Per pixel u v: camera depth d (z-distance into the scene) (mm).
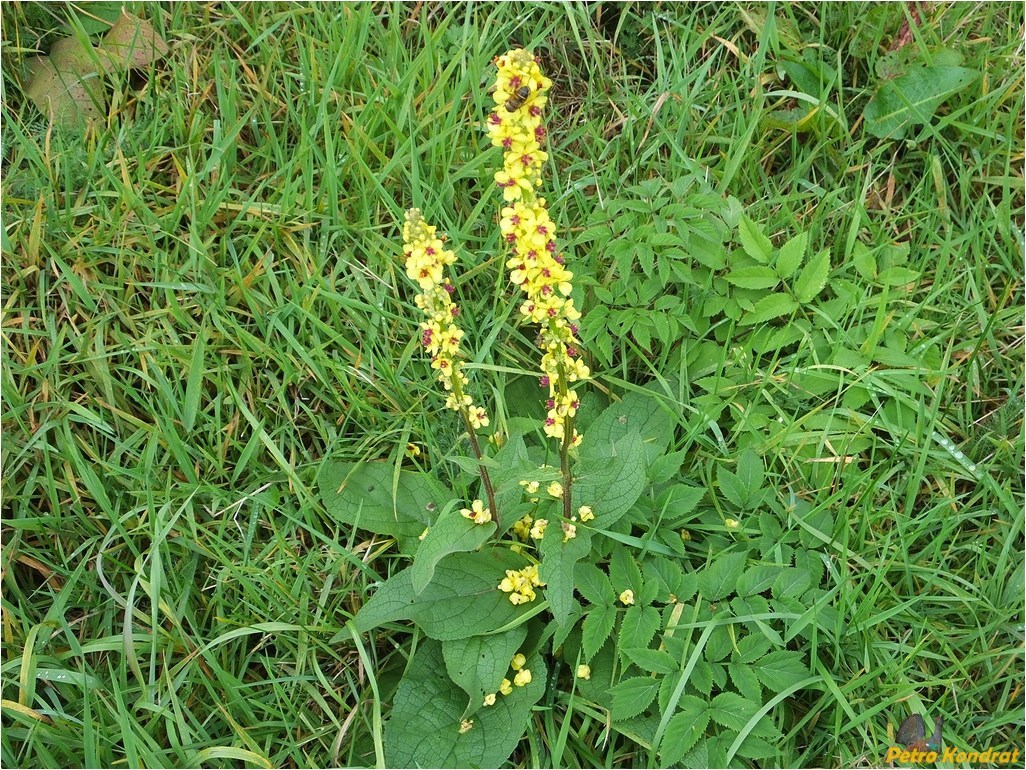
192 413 734
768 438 766
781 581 675
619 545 685
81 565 689
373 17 891
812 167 907
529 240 508
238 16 851
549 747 670
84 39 820
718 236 778
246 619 695
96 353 754
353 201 827
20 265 773
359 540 739
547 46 920
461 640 646
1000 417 788
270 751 680
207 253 796
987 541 762
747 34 933
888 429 765
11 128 815
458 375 583
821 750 676
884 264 845
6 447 725
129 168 826
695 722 615
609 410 766
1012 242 843
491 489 611
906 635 699
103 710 668
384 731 676
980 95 898
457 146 865
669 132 882
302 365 767
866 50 917
